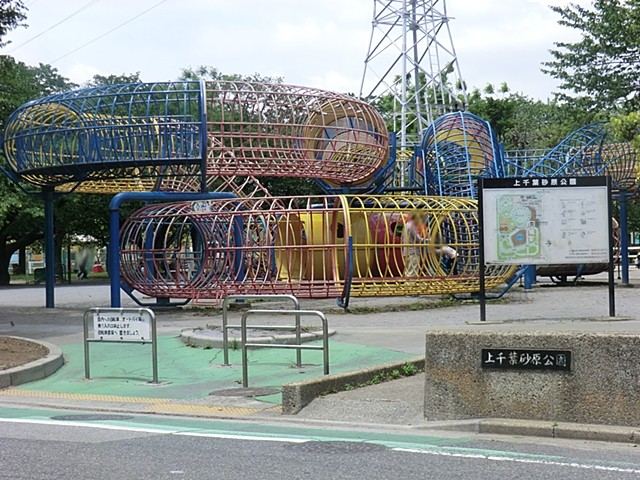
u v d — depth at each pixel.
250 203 25.39
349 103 31.39
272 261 24.61
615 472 6.98
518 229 17.97
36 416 10.42
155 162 24.75
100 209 50.06
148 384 12.80
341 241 26.27
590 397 8.53
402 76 50.22
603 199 17.69
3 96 34.25
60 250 54.38
